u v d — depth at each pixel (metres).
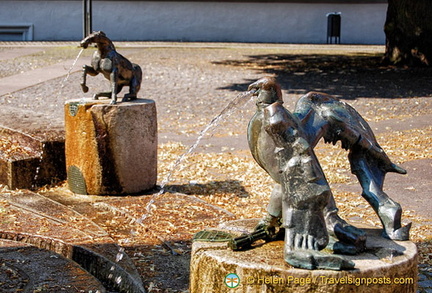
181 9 32.25
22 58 22.64
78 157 7.88
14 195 7.80
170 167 9.51
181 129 12.49
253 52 26.62
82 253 5.79
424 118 13.66
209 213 7.07
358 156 4.28
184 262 5.59
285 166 3.81
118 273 5.35
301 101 4.13
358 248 3.94
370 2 32.03
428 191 8.32
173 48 27.61
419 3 21.19
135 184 7.92
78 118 7.79
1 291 5.12
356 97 16.16
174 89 17.08
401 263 3.78
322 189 3.76
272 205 4.14
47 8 31.47
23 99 15.18
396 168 4.27
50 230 6.40
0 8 31.31
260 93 4.02
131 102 7.88
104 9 31.89
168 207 7.27
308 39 32.56
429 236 6.57
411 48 21.61
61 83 17.38
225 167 9.59
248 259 3.86
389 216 4.18
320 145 11.11
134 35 32.28
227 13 32.38
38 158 8.43
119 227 6.65
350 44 31.95
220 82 18.27
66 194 7.99
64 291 5.15
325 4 32.19
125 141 7.77
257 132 4.04
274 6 32.31
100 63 7.86
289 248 3.77
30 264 5.70
